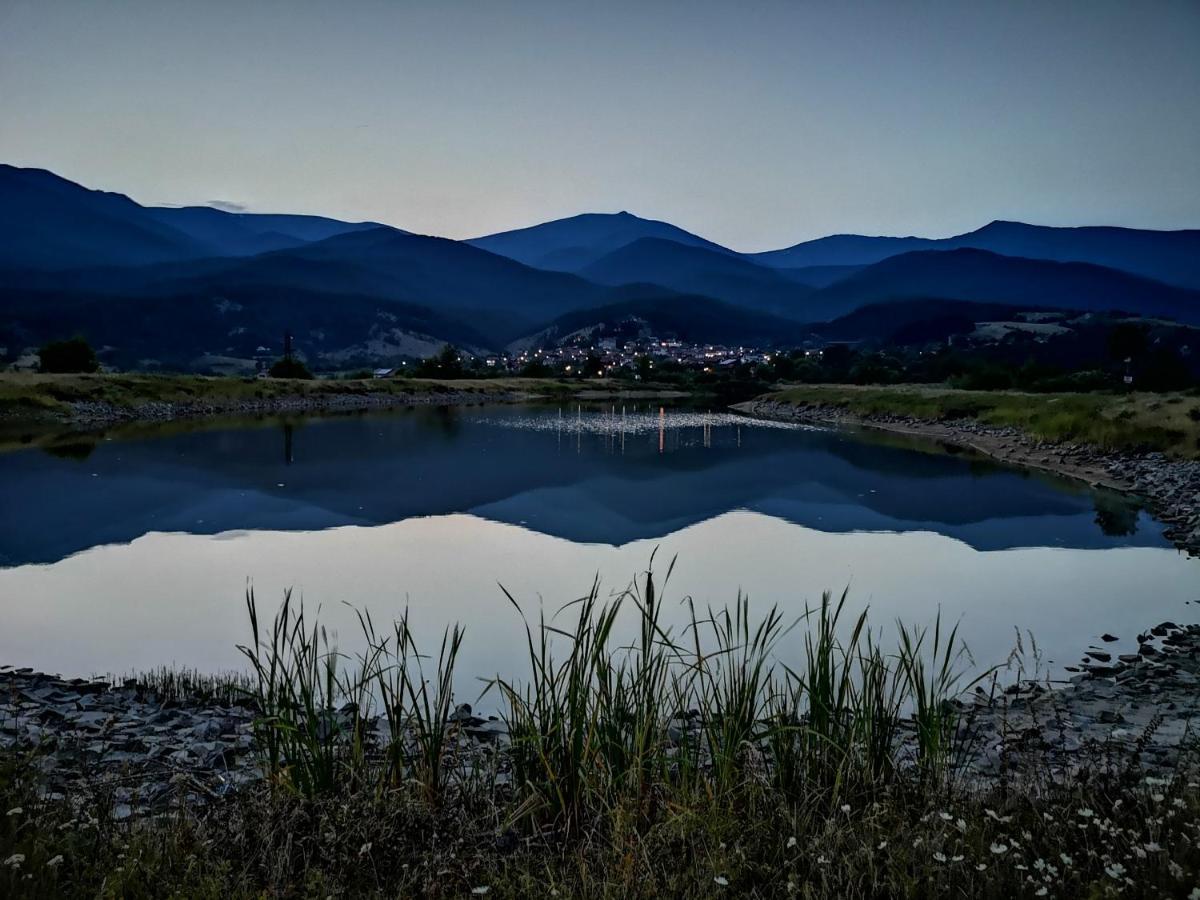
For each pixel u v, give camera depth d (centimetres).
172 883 427
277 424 5106
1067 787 529
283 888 421
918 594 1437
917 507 2333
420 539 1917
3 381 5331
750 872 441
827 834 456
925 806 508
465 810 539
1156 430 3133
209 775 694
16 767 574
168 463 3123
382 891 426
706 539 1930
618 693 597
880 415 5809
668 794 544
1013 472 3030
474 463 3272
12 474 2786
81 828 489
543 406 7756
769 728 625
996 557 1734
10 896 384
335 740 648
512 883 435
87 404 5391
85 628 1251
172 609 1352
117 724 836
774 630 1198
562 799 533
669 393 10588
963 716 845
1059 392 6219
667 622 1265
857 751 590
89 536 1917
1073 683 980
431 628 1246
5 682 976
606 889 407
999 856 429
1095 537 1927
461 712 880
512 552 1789
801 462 3359
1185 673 1003
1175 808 467
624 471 3073
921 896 412
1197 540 1870
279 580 1543
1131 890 396
